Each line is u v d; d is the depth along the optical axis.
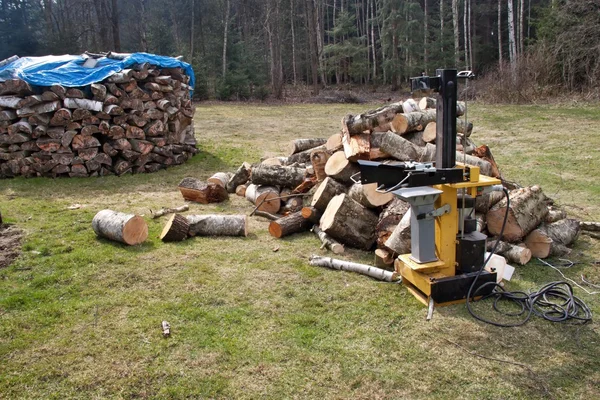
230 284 4.41
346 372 3.13
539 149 10.58
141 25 33.19
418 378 3.07
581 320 3.72
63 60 8.96
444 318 3.76
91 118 8.59
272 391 2.95
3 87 8.42
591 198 7.02
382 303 4.02
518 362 3.22
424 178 3.47
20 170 8.70
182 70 10.48
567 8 18.97
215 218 5.73
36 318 3.80
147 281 4.48
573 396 2.89
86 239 5.54
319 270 4.70
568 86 18.50
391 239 4.52
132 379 3.06
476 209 4.98
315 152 6.22
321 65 31.94
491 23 33.12
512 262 4.78
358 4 36.66
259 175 6.64
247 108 21.94
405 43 28.20
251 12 36.44
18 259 4.97
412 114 5.92
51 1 31.86
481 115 15.80
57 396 2.92
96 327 3.67
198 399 2.89
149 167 9.33
